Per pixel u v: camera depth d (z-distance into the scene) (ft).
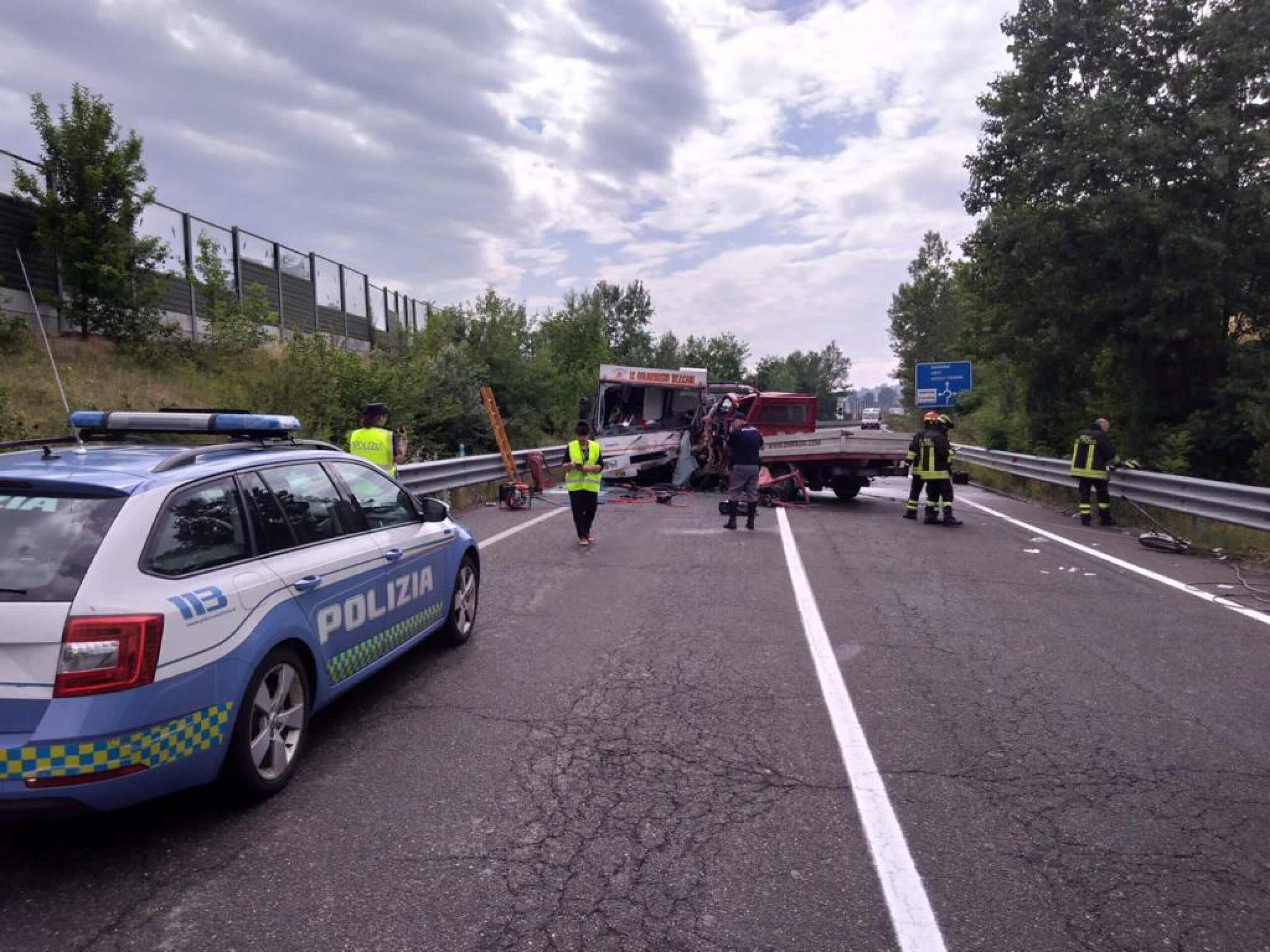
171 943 10.54
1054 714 18.75
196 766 12.73
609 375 67.97
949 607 28.50
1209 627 26.21
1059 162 68.33
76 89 58.80
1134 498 49.01
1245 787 15.25
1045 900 11.68
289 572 15.15
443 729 17.58
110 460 14.30
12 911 11.20
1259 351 66.95
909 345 258.78
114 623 11.66
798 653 23.07
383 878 12.07
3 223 55.52
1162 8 67.10
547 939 10.73
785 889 11.91
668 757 16.29
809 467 60.18
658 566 34.99
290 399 55.01
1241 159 64.08
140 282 62.59
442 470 50.42
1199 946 10.75
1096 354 77.46
